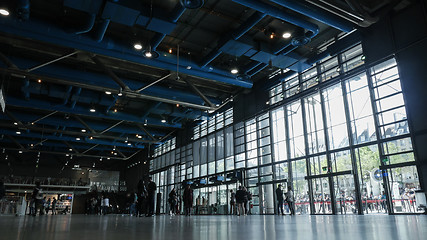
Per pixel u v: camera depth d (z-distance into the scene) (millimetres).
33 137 34750
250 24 14172
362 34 15797
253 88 24141
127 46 15945
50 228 4934
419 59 13602
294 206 19188
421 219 7797
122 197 46875
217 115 28297
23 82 18750
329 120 17875
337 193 16688
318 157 18203
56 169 47625
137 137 36000
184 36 17250
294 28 15664
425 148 12953
